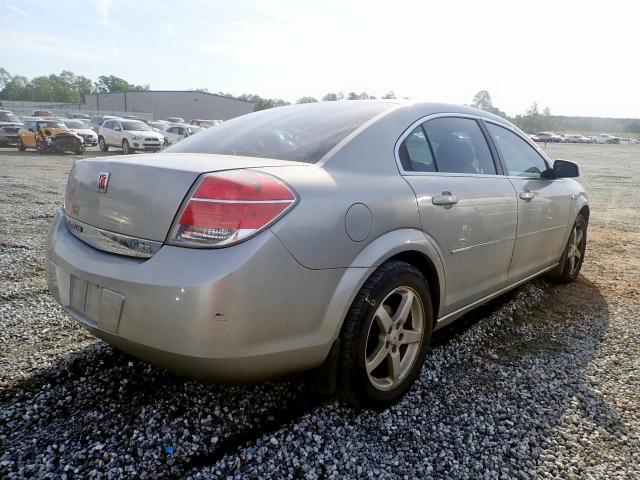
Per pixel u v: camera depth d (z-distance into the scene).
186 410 2.42
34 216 7.31
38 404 2.42
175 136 27.66
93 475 1.96
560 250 4.30
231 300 1.82
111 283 1.98
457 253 2.82
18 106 81.69
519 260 3.57
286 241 1.94
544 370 2.98
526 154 3.87
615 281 4.90
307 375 2.32
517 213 3.38
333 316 2.13
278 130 2.72
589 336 3.51
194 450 2.13
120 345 2.07
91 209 2.25
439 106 3.07
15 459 2.03
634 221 8.67
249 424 2.33
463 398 2.64
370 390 2.35
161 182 1.98
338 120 2.69
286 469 2.04
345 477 2.01
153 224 1.96
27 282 4.21
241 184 1.90
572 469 2.10
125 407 2.43
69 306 2.25
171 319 1.84
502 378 2.87
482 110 3.54
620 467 2.12
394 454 2.16
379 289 2.28
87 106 86.69
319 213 2.05
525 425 2.41
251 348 1.90
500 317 3.82
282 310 1.96
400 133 2.67
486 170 3.26
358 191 2.27
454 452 2.19
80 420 2.31
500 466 2.11
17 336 3.15
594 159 30.64
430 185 2.65
